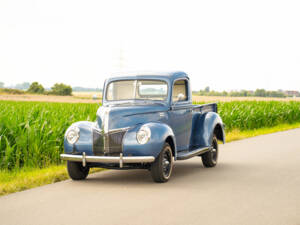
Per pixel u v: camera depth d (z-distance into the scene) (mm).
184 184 8094
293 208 6191
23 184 7914
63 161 11234
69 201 6641
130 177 8953
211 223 5398
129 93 9352
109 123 8078
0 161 10172
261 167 10102
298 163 10648
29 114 13008
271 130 21672
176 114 9219
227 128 21438
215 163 10531
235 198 6852
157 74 9281
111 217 5684
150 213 5895
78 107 22531
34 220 5539
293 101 35094
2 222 5453
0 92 121375
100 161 7941
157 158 8109
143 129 7969
